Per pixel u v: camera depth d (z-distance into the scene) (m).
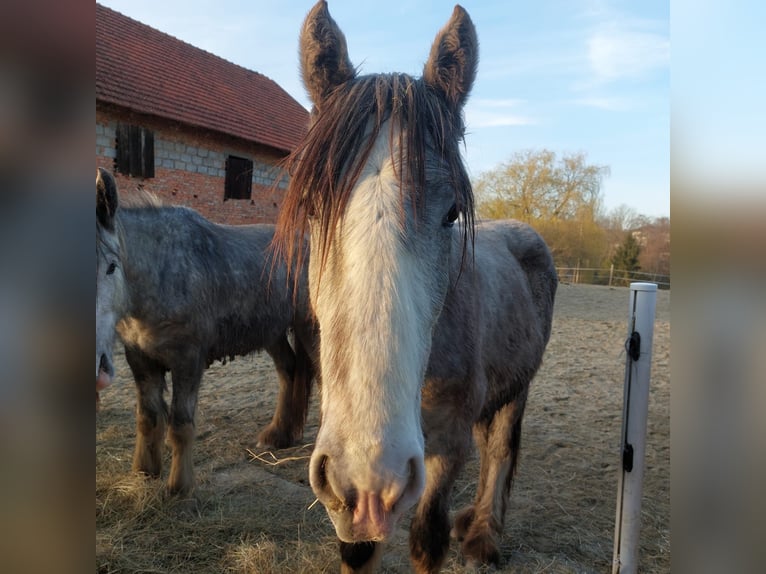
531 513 3.26
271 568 2.65
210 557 2.81
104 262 3.04
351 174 1.44
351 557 2.06
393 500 1.21
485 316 2.43
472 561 2.73
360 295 1.29
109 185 3.04
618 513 2.40
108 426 4.52
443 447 2.07
